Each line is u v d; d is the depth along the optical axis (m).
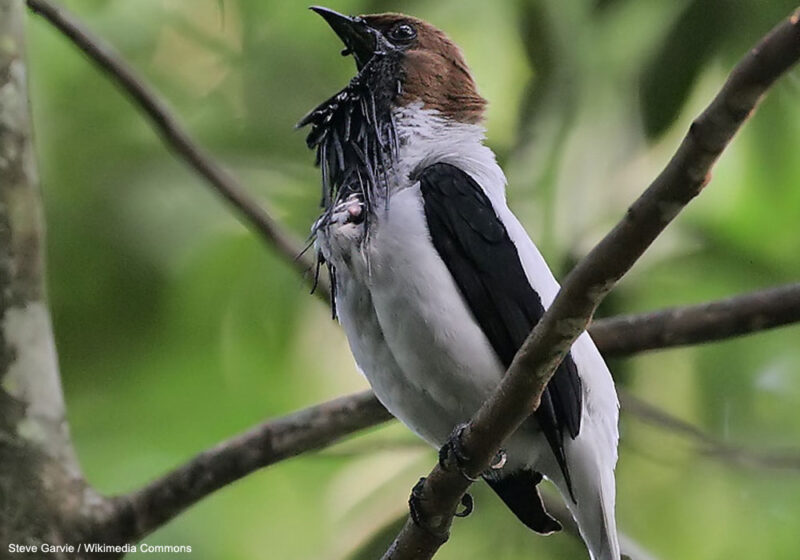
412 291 7.04
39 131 10.52
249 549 10.70
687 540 10.16
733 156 9.87
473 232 7.25
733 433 10.19
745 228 10.00
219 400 10.59
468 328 7.12
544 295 7.45
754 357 10.20
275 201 10.51
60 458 7.75
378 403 7.97
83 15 11.16
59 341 10.23
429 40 8.38
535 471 7.78
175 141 9.22
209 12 11.12
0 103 7.72
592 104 9.66
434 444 7.77
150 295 10.32
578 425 7.24
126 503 7.76
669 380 10.13
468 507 7.77
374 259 7.09
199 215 10.40
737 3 8.73
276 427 7.94
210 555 10.66
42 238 7.84
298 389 10.61
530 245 7.65
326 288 9.15
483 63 10.42
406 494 10.32
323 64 10.98
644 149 9.52
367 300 7.22
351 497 10.67
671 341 8.00
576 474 7.41
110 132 10.64
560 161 9.72
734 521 10.23
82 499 7.74
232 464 7.84
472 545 9.68
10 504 7.57
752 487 10.26
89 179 10.45
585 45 9.64
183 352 10.45
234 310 10.44
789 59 4.62
